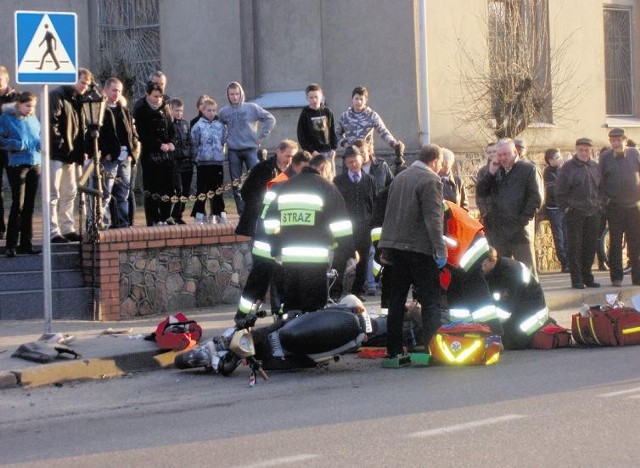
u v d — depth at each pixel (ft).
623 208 99.45
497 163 82.48
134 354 66.39
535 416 49.65
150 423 51.65
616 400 53.06
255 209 77.30
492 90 134.72
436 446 44.11
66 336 69.51
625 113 158.71
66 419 53.57
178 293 87.10
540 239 115.44
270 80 140.97
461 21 135.03
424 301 67.31
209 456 43.70
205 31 147.54
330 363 69.21
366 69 133.59
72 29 69.31
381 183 91.09
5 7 159.53
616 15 157.17
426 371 65.00
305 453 43.50
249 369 65.87
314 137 95.81
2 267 83.30
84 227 88.28
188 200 92.22
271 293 81.82
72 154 86.28
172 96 150.82
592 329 72.43
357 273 88.28
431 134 132.67
